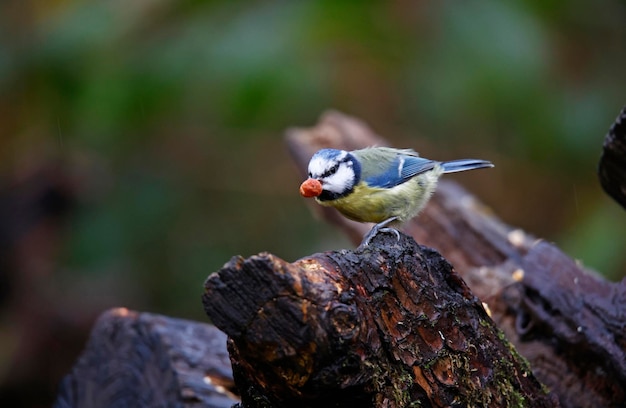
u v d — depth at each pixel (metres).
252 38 10.48
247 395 4.57
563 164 12.34
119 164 12.73
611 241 11.30
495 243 8.27
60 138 12.24
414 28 11.48
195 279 12.53
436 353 4.76
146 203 12.57
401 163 6.95
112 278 12.49
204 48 10.52
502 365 5.10
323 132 10.40
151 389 6.80
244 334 4.13
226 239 12.83
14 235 12.73
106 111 10.77
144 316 7.08
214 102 10.98
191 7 10.95
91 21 10.77
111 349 7.14
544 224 13.23
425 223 8.77
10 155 12.80
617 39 12.41
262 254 4.11
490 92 11.20
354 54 12.16
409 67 11.55
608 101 11.98
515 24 11.08
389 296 4.65
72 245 12.34
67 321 12.38
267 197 13.06
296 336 4.10
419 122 12.73
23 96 11.91
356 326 4.22
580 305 6.09
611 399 6.03
